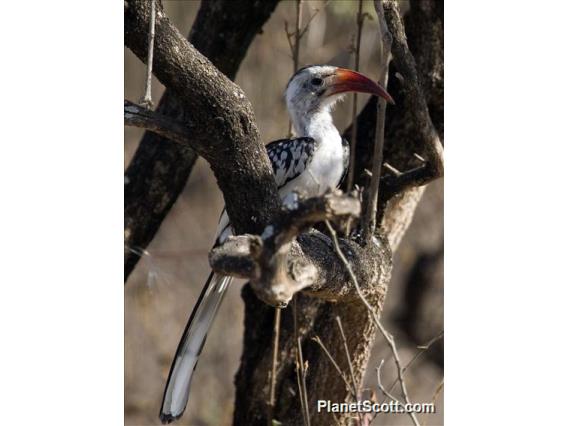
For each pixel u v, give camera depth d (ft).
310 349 29.40
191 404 40.40
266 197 22.95
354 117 28.17
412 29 29.12
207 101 22.16
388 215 29.48
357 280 23.40
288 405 30.14
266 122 46.50
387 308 40.93
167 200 32.14
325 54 44.93
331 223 27.91
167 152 31.68
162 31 21.91
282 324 30.35
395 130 29.78
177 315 43.78
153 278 39.73
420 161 29.37
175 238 48.21
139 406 39.70
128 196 31.78
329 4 39.19
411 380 38.34
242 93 22.67
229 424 39.42
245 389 31.76
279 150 28.63
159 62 21.98
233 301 44.47
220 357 42.32
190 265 46.96
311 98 29.60
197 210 49.65
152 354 41.81
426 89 28.60
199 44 31.89
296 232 17.49
